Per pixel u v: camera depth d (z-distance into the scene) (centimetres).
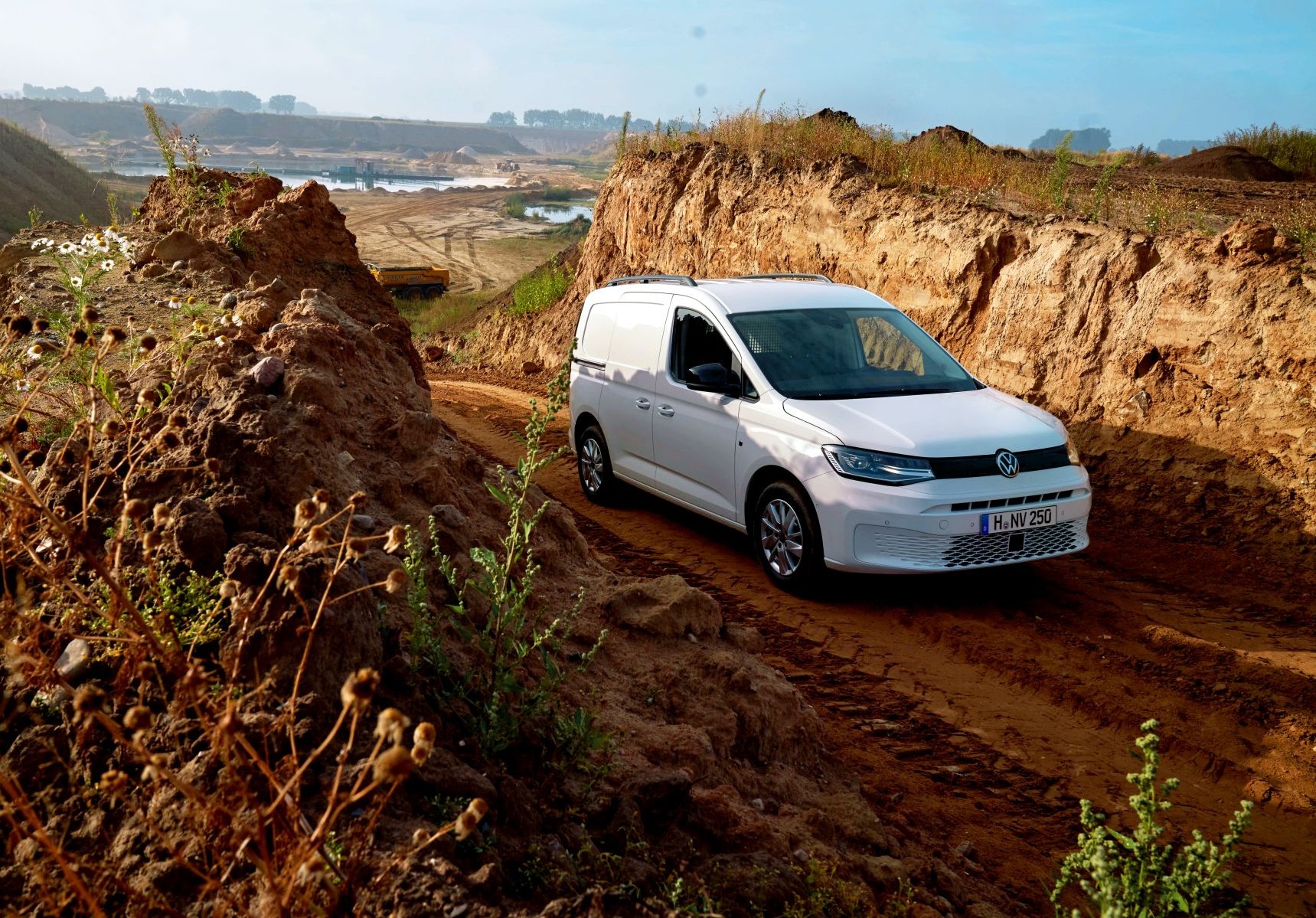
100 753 258
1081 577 763
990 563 648
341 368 543
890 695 551
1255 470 889
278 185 1116
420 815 256
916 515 628
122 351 596
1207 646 611
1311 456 854
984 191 1440
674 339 827
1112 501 956
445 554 441
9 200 7344
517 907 235
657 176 2134
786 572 700
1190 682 565
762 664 504
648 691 429
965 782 462
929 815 429
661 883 278
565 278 2678
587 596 513
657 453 839
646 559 774
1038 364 1146
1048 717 532
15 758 256
